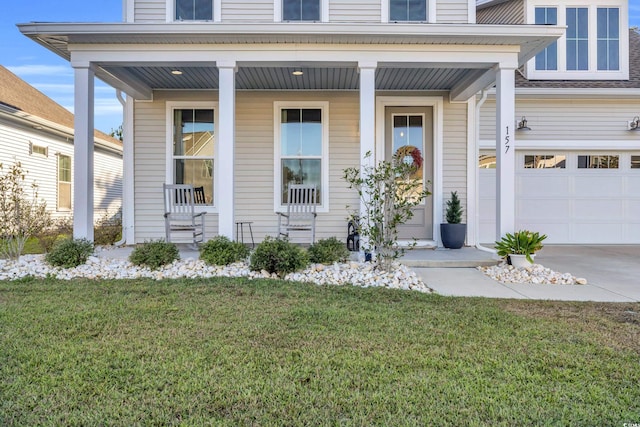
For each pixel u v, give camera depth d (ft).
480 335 9.57
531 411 6.31
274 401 6.57
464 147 24.13
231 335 9.41
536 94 26.00
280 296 12.96
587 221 27.27
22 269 16.22
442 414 6.23
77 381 7.12
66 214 38.55
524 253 17.40
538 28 16.96
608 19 27.76
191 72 20.68
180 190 20.33
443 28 16.99
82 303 11.88
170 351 8.43
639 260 21.08
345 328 9.98
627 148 26.84
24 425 5.87
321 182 24.04
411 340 9.20
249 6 22.72
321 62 18.26
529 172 27.17
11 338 9.04
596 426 5.95
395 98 24.03
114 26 16.63
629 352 8.58
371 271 16.34
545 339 9.33
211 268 16.40
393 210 17.85
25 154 33.01
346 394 6.79
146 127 23.72
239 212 23.91
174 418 6.09
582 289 14.82
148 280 15.01
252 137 23.91
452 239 22.72
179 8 22.91
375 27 16.92
